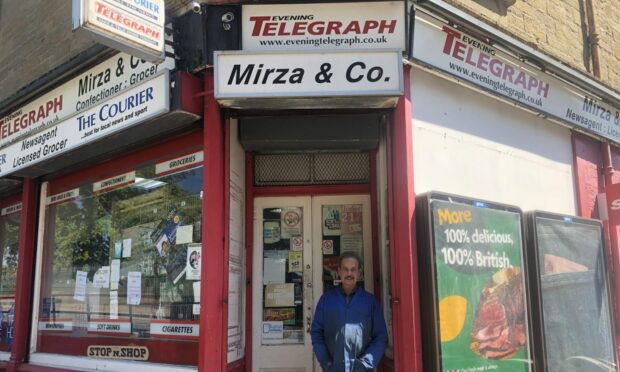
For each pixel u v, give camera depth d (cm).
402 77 411
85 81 533
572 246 532
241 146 495
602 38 721
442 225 435
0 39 754
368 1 443
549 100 581
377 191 512
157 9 414
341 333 408
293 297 513
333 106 437
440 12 467
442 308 420
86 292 584
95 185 598
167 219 507
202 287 424
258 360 500
